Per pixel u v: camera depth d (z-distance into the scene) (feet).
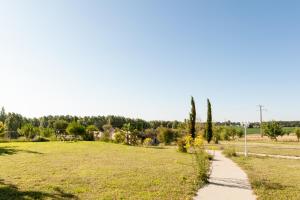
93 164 44.14
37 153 58.44
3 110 247.91
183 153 68.90
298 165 50.49
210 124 129.08
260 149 93.50
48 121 244.63
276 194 27.48
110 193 26.37
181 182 31.99
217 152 78.74
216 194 27.22
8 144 84.23
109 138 109.70
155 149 81.66
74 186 28.76
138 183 30.81
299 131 148.87
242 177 36.63
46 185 28.84
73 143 91.91
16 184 29.12
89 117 280.72
